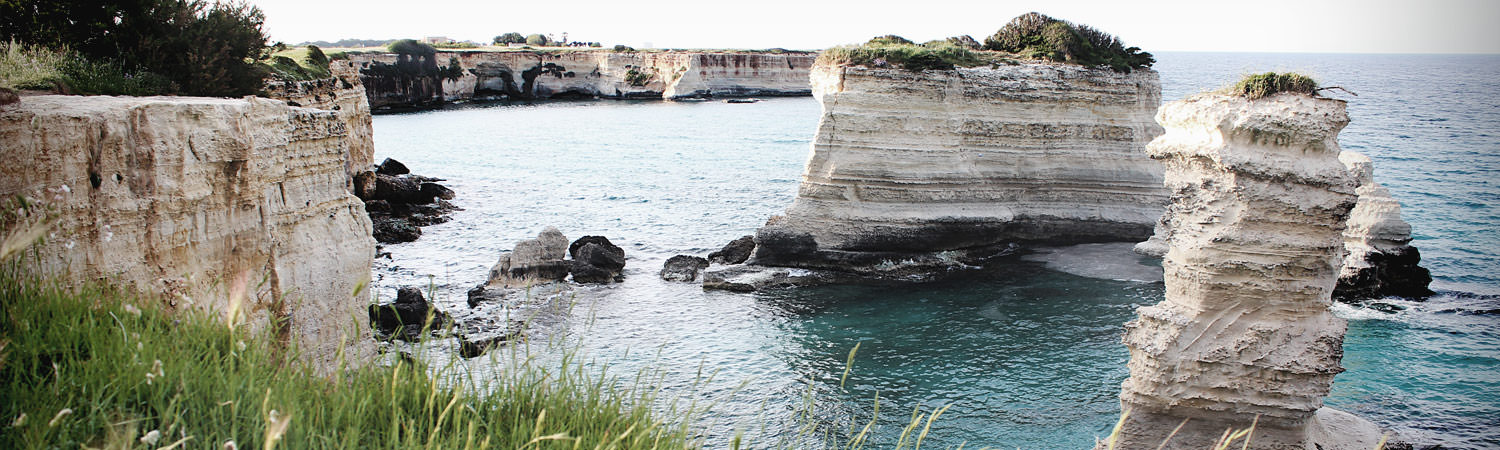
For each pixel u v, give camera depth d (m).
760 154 71.06
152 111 12.04
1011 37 39.44
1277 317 14.20
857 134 32.50
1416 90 145.00
